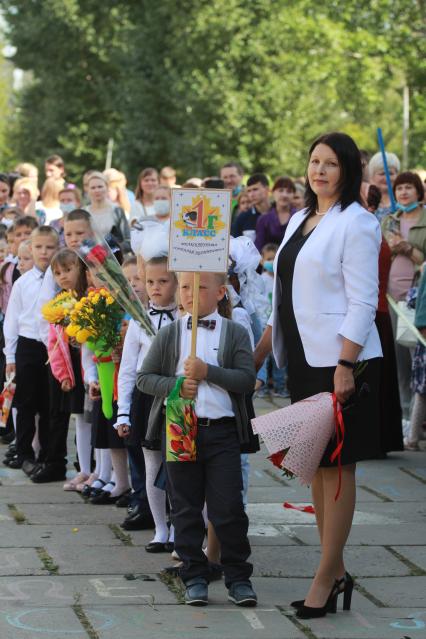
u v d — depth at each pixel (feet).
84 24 128.98
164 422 20.38
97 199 43.75
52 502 27.20
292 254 19.24
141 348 23.81
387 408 31.76
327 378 18.89
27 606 19.33
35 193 48.11
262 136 104.94
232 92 102.47
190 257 19.52
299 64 96.22
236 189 50.26
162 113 115.55
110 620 18.70
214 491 19.58
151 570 21.58
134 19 126.00
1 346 34.91
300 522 25.34
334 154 19.08
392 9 89.15
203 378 19.51
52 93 134.82
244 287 24.30
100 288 25.86
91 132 133.69
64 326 26.86
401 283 35.70
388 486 29.19
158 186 49.34
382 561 22.48
